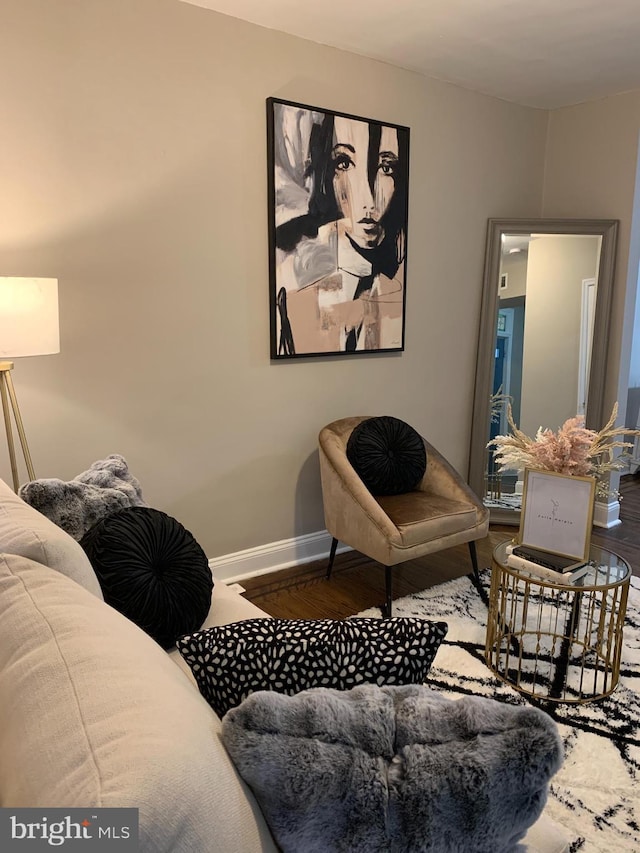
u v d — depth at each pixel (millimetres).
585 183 3863
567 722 1964
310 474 3234
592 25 2736
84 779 609
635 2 2527
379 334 3332
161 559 1581
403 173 3260
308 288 3010
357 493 2693
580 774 1748
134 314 2535
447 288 3654
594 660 2299
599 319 3795
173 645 1575
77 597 985
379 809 737
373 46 2938
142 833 570
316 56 2883
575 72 3287
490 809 751
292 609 2754
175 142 2533
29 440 2363
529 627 2520
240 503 3004
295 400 3107
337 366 3236
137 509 1646
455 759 768
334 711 802
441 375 3738
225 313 2789
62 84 2246
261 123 2762
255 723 750
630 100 3584
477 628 2539
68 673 769
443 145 3467
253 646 998
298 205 2906
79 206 2346
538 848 973
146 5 2385
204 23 2537
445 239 3584
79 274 2383
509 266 3803
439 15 2629
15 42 2137
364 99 3086
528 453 2156
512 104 3773
